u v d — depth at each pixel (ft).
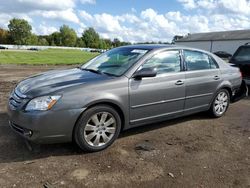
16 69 59.72
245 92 24.85
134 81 15.90
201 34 248.52
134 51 17.67
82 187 11.67
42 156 14.14
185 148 15.85
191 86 18.80
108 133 15.35
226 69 21.72
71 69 18.40
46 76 16.34
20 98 14.16
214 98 20.94
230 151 15.71
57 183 11.85
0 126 17.89
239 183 12.46
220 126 19.85
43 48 298.35
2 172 12.51
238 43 208.13
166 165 13.78
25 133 13.79
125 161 13.99
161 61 17.46
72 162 13.67
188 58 19.06
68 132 13.98
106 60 18.11
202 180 12.57
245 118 22.03
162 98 17.22
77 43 437.17
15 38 399.24
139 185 11.99
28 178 12.13
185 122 20.40
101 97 14.53
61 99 13.66
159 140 16.84
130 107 15.87
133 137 17.12
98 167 13.30
